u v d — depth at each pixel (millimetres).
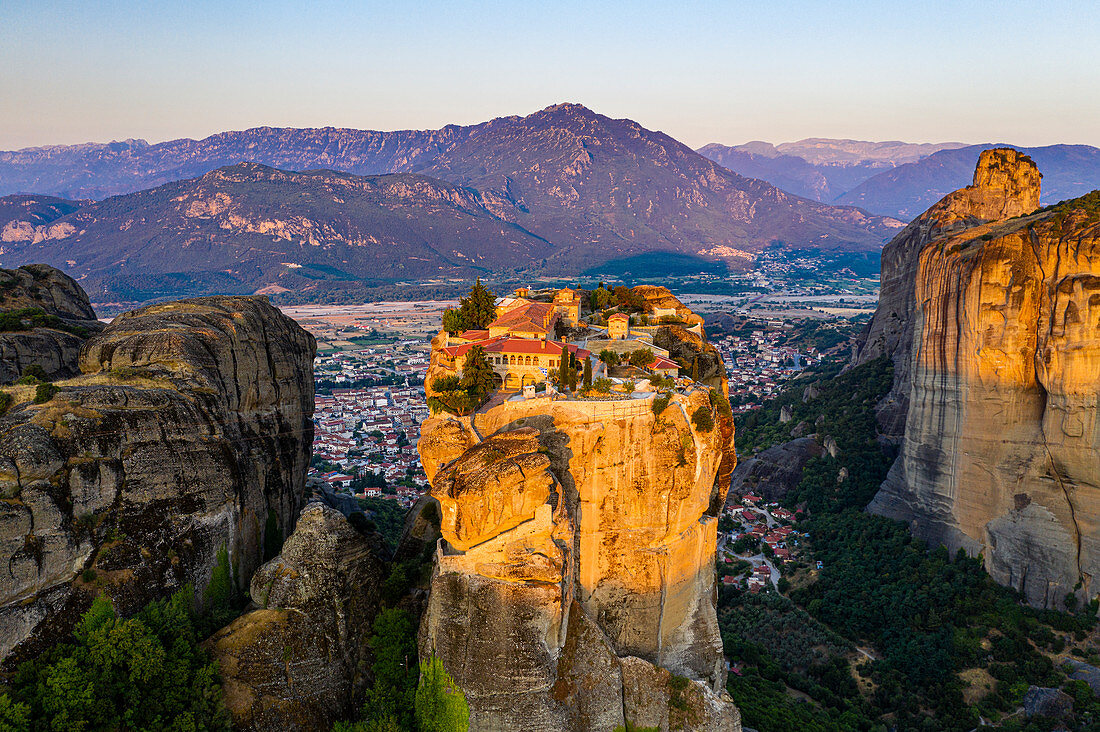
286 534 99125
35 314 108625
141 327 91000
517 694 71562
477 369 95000
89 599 69875
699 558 91062
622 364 109750
